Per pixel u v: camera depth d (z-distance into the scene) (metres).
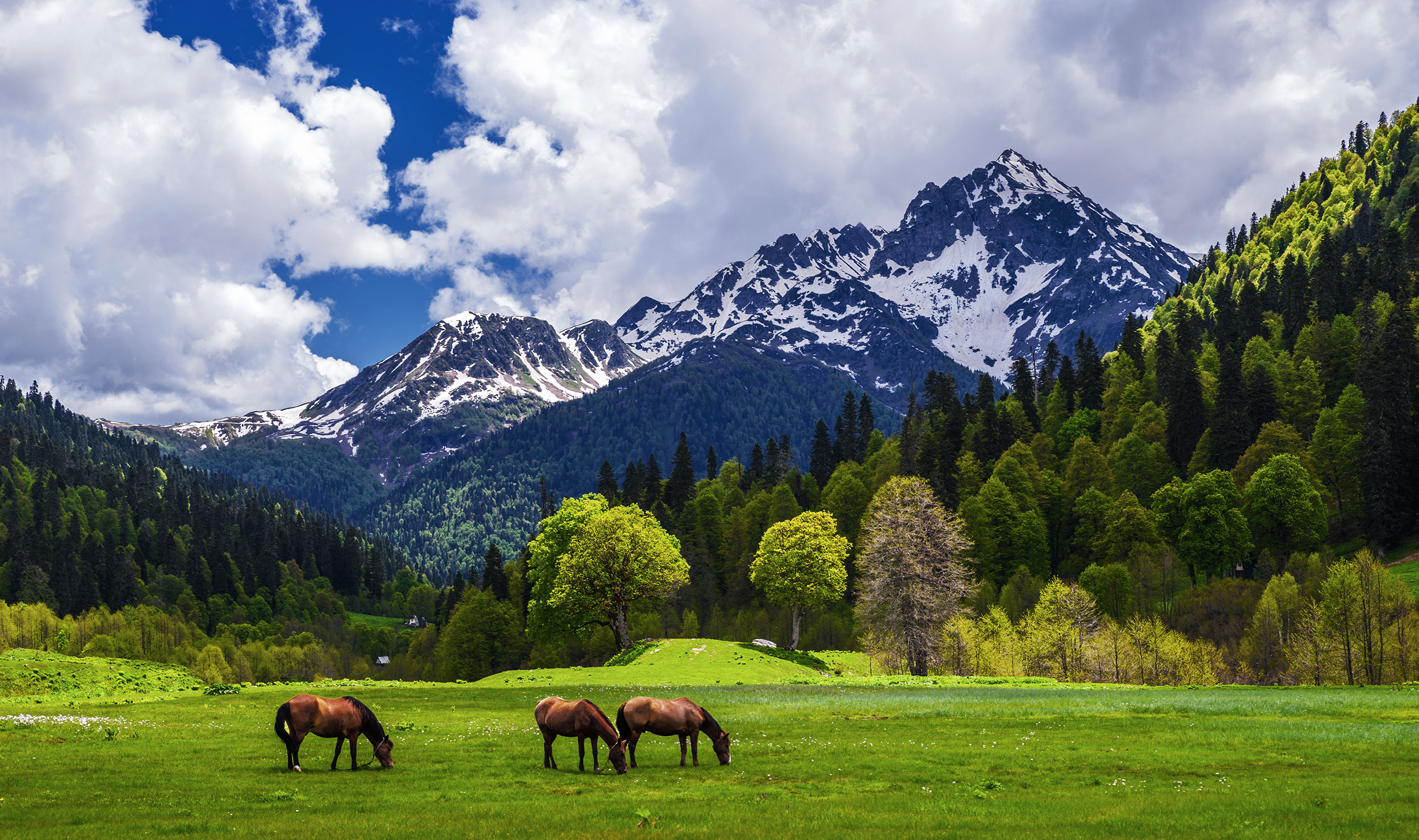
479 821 17.14
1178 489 117.50
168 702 42.38
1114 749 27.67
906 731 32.28
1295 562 99.00
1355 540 113.25
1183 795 20.20
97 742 27.95
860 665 80.00
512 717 37.09
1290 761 25.33
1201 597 101.25
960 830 16.52
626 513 85.06
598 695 47.22
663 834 16.12
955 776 23.22
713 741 25.09
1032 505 127.00
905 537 70.50
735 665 68.75
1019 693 51.19
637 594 81.06
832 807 18.92
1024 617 91.50
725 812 18.28
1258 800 19.38
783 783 22.25
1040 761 25.48
